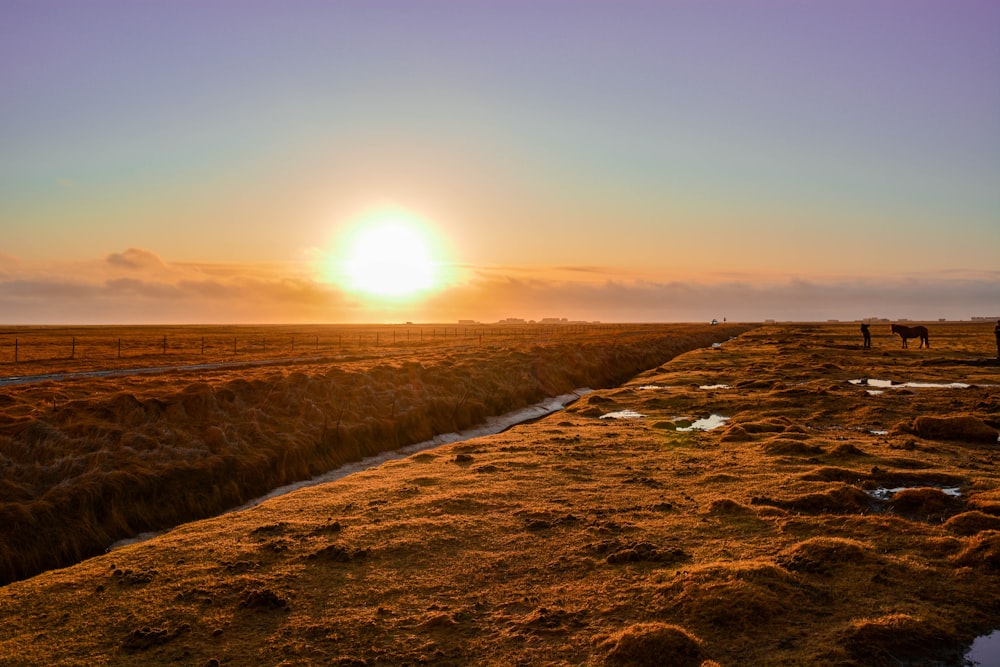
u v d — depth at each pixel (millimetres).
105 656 11000
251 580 13812
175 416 31750
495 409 48562
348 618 12102
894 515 17500
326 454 34000
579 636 11281
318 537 16562
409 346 105688
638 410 40531
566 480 22078
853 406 37656
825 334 146500
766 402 40062
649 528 16609
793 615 11789
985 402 36469
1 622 12492
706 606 11922
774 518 17203
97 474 24781
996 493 18531
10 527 21109
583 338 127812
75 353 83688
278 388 38938
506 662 10484
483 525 17172
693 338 129500
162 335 157375
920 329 84750
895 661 10391
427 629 11648
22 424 27219
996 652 10688
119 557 15922
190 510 26031
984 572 13336
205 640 11438
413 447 38438
